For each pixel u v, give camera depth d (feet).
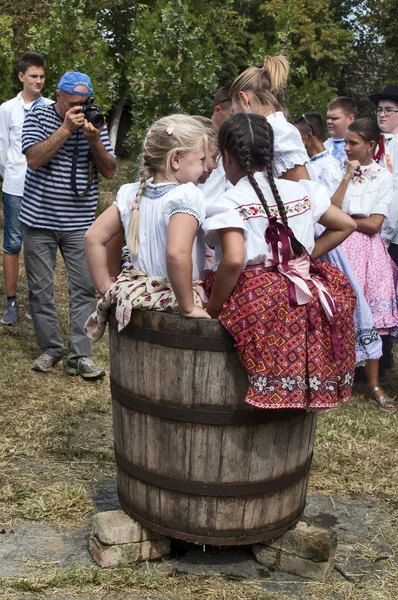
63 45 34.76
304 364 8.49
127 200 9.39
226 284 8.36
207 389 8.59
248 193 8.68
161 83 32.22
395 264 18.20
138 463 9.21
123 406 9.27
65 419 14.42
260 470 8.93
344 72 105.91
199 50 32.65
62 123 15.74
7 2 53.16
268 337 8.36
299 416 9.05
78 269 16.20
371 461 13.29
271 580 9.32
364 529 10.91
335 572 9.62
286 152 10.22
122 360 9.14
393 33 59.77
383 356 18.39
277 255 8.65
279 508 9.26
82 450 13.07
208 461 8.80
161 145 8.91
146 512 9.29
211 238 8.61
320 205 9.17
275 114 10.75
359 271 16.02
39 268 16.20
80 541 10.05
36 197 15.78
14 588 8.82
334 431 14.39
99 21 63.00
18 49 52.49
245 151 8.68
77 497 11.18
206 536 9.07
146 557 9.56
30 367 17.04
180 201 8.49
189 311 8.49
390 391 17.79
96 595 8.79
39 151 15.17
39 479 11.84
